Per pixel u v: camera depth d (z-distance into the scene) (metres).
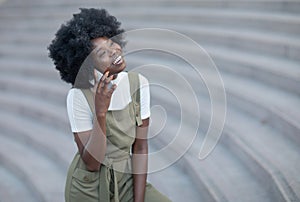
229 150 3.84
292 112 3.75
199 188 3.46
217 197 3.15
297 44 4.68
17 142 5.27
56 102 5.79
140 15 6.71
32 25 7.59
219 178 3.38
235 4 6.17
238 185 3.26
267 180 3.13
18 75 6.66
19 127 5.38
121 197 2.06
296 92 4.15
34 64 6.68
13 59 7.06
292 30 5.12
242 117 4.16
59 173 4.38
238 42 5.35
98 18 1.94
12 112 5.93
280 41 4.86
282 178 3.01
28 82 6.25
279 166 3.16
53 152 4.69
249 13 5.76
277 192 2.93
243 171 3.46
